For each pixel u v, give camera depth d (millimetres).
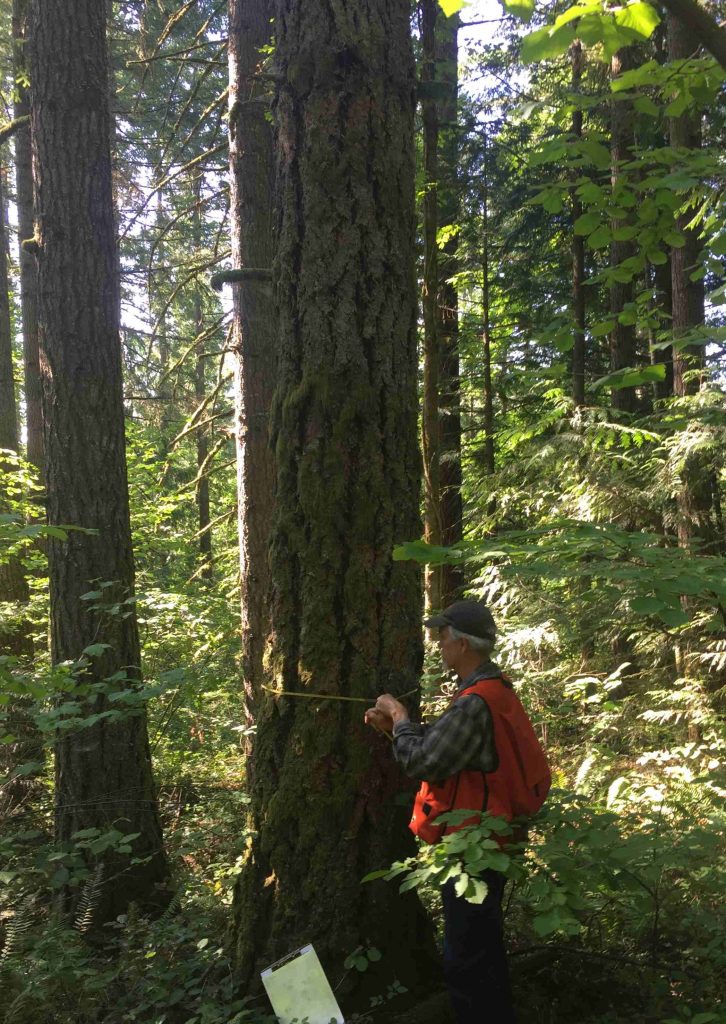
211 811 4586
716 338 3361
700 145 6027
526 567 2578
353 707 2811
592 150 3145
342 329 2863
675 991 2836
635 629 5328
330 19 2879
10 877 3621
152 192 7652
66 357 4480
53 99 4535
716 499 5926
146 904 4043
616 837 2734
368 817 2801
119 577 4480
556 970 3033
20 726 4602
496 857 2207
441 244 8234
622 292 8938
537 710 4852
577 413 6477
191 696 5203
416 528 2979
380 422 2898
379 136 2920
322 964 2729
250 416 6176
